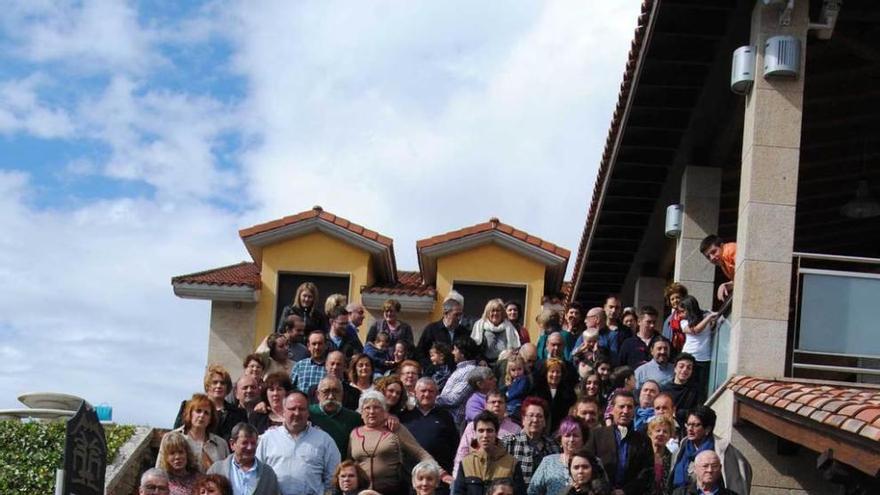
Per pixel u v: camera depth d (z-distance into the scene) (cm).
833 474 1245
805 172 2170
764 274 1530
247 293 2631
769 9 1566
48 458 1744
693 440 1328
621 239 2367
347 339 1772
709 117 1916
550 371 1572
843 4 1659
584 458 1229
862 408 1212
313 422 1409
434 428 1454
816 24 1556
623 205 2236
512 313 1814
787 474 1477
